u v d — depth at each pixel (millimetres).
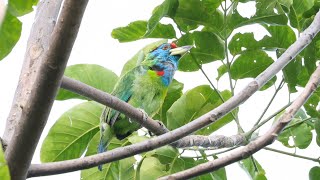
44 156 9930
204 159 9453
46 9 8078
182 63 10703
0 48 5453
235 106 7875
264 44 10359
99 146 10047
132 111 7852
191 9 9938
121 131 10180
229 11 10023
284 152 9688
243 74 10555
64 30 5492
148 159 9461
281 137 10234
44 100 5762
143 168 9406
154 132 8312
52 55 5594
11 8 5207
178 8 9938
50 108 5832
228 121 9984
